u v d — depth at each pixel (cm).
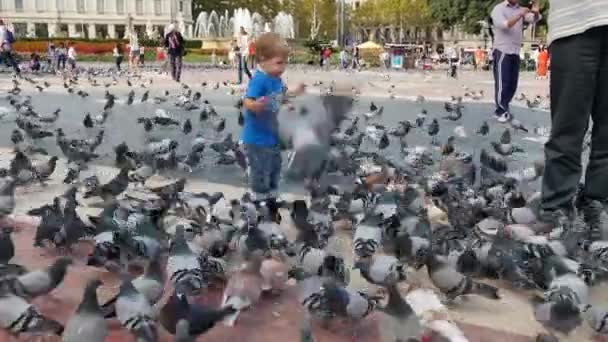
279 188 409
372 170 426
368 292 247
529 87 1512
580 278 239
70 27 6481
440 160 503
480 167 494
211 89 1285
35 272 229
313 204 333
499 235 288
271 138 348
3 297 204
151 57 3167
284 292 254
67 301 239
